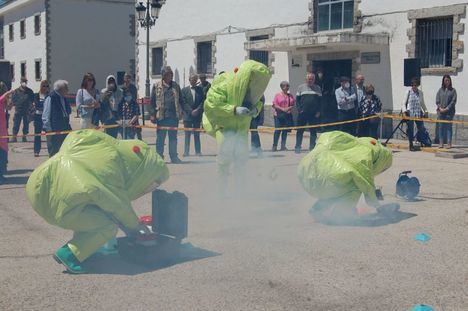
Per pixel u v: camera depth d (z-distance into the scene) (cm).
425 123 1712
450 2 1634
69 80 3988
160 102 1250
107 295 485
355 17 1898
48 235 682
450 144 1504
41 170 536
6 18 4647
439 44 1705
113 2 4100
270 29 2227
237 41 2391
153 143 1662
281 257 586
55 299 477
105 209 531
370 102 1467
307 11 2066
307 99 1445
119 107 1355
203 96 1380
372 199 735
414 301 472
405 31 1761
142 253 553
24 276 533
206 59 2619
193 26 2634
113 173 543
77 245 540
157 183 595
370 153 738
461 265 559
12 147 1588
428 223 717
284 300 474
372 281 517
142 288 501
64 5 3944
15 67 4491
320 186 716
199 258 583
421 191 928
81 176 525
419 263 565
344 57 1945
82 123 1223
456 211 777
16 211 805
